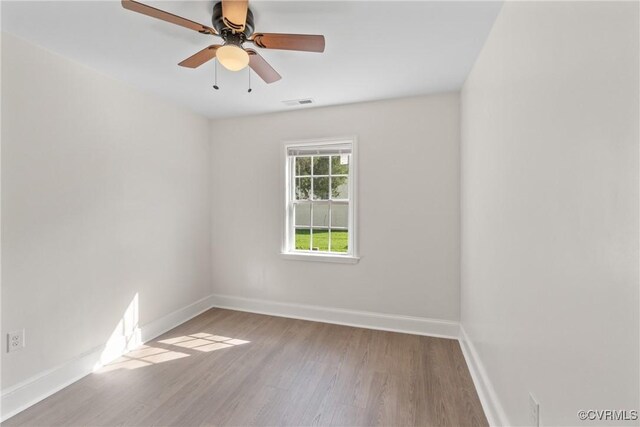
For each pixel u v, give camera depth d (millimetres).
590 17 821
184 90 2658
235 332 2885
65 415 1738
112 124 2373
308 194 3318
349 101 2945
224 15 1425
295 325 3061
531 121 1192
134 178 2578
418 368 2244
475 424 1684
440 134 2760
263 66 1844
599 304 797
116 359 2367
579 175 880
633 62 671
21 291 1810
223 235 3555
